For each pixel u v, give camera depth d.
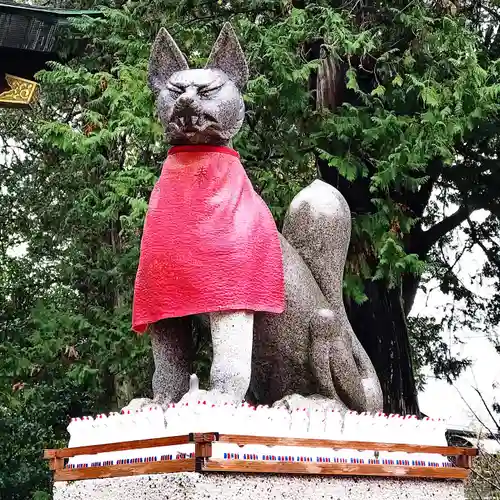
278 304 4.54
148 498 3.91
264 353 4.80
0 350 11.59
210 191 4.49
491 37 11.63
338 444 4.23
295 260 4.89
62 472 4.33
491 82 9.78
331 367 4.77
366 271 9.26
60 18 9.61
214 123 4.50
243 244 4.43
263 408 4.12
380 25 9.66
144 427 4.12
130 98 8.87
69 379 12.28
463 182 11.92
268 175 9.04
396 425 4.66
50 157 13.67
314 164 10.91
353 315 10.39
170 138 4.62
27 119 14.64
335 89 9.92
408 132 8.84
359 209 10.11
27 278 14.42
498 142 11.70
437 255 13.83
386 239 8.96
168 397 4.54
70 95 11.57
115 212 9.82
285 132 9.41
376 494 4.42
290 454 4.08
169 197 4.52
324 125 9.10
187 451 3.86
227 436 3.78
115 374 11.17
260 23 9.83
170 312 4.39
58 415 14.19
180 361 4.60
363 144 9.05
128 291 10.50
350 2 9.88
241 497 3.86
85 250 12.57
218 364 4.34
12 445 14.03
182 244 4.42
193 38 9.38
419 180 9.08
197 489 3.71
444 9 9.72
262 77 8.73
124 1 10.66
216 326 4.39
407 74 9.04
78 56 10.09
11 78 9.80
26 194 14.43
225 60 4.70
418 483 4.65
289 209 5.16
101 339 10.11
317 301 4.88
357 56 9.65
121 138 10.16
